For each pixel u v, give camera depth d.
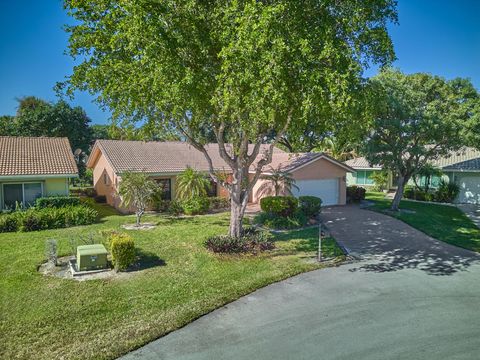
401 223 19.44
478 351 6.59
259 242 13.78
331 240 15.36
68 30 11.30
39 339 6.94
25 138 24.03
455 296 9.22
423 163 22.84
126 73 11.03
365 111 11.16
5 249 13.49
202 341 6.95
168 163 25.45
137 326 7.47
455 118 19.14
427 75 20.20
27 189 20.47
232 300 8.92
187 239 15.19
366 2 10.41
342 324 7.64
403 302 8.82
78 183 41.66
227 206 25.31
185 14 10.49
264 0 10.34
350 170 27.00
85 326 7.46
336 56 9.23
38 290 9.32
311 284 10.09
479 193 28.27
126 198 18.91
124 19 10.11
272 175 23.28
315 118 12.44
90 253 10.81
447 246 14.59
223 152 13.99
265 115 10.30
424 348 6.68
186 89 9.98
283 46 8.88
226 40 10.05
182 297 8.98
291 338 7.05
